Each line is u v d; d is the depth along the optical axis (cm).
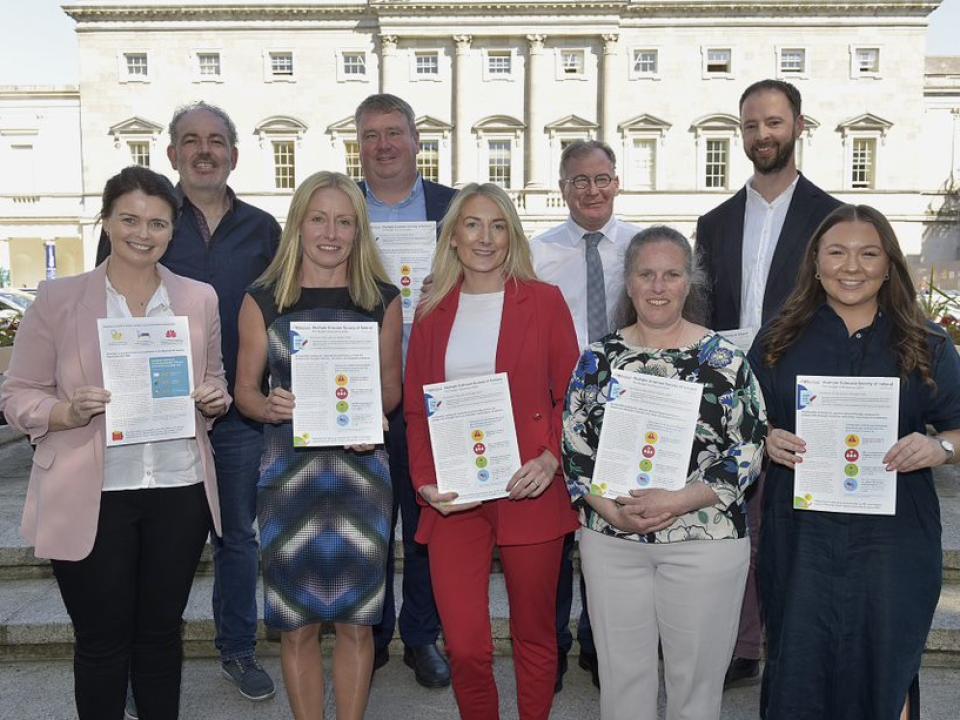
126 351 276
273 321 310
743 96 390
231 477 382
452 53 3719
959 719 355
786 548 283
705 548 272
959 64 4209
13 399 275
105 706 282
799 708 276
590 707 374
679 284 278
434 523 310
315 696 309
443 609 299
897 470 261
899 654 263
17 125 4125
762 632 402
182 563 293
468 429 296
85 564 277
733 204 405
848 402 266
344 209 305
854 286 266
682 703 280
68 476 276
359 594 304
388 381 324
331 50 3744
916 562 267
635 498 270
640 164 3750
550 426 309
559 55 3694
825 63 3697
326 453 307
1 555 474
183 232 384
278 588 302
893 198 3725
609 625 286
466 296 318
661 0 3647
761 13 3675
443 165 3769
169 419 283
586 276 416
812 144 3738
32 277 4347
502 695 385
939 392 266
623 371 283
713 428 276
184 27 3756
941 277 2577
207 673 407
